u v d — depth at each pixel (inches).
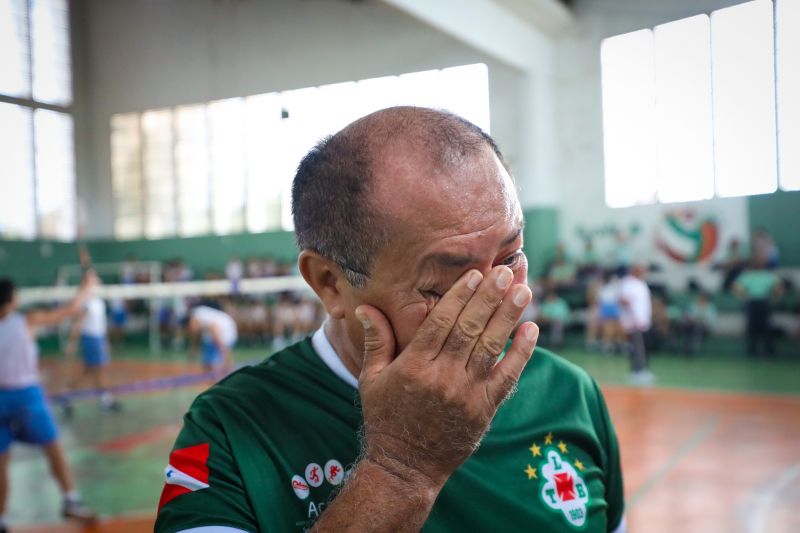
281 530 32.8
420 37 470.3
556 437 40.5
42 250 569.9
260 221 568.1
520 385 41.8
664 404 254.5
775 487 158.1
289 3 518.0
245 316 510.9
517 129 444.8
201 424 35.4
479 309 26.7
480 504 36.1
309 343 39.4
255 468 33.7
